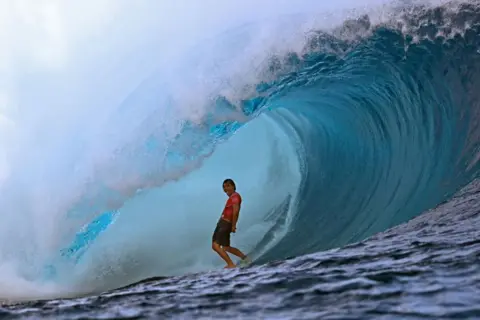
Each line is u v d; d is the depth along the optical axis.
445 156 8.15
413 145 8.72
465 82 8.31
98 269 7.82
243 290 2.75
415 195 8.21
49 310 2.57
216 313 2.39
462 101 8.27
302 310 2.30
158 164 8.59
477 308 2.05
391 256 3.17
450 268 2.64
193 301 2.62
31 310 2.57
